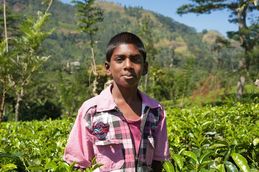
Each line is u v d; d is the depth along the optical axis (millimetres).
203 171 1958
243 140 2824
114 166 2121
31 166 2211
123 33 2174
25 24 9211
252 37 28000
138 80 2133
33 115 36188
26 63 8680
